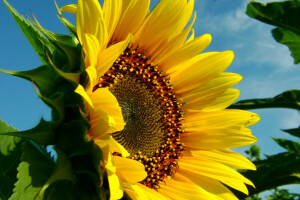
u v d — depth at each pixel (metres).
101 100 0.30
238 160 0.41
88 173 0.30
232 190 0.48
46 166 0.31
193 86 0.41
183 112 0.41
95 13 0.31
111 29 0.34
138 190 0.33
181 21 0.38
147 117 0.39
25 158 0.30
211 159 0.41
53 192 0.30
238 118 0.41
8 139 0.35
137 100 0.39
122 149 0.29
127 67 0.38
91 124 0.30
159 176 0.39
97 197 0.31
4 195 0.34
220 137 0.40
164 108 0.40
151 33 0.38
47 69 0.32
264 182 0.51
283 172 0.51
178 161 0.40
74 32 0.33
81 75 0.31
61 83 0.31
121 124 0.30
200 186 0.39
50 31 0.32
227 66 0.40
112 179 0.29
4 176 0.34
